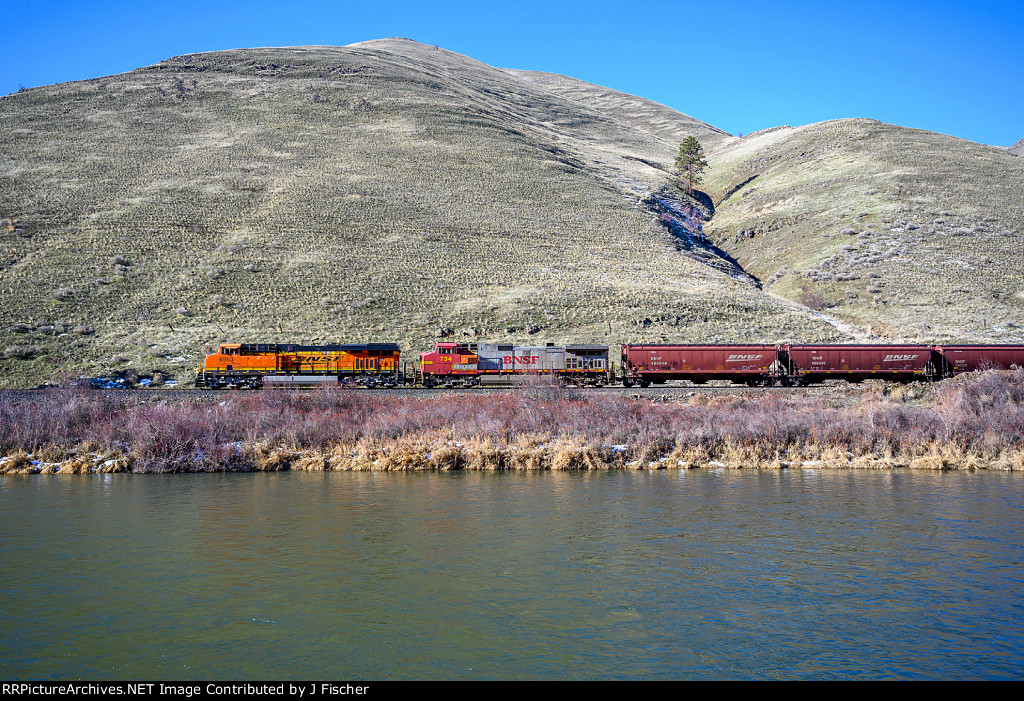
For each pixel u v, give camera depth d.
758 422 38.31
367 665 14.56
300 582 19.06
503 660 14.76
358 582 19.06
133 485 31.41
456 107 150.62
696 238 116.31
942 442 36.50
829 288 88.50
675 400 46.56
